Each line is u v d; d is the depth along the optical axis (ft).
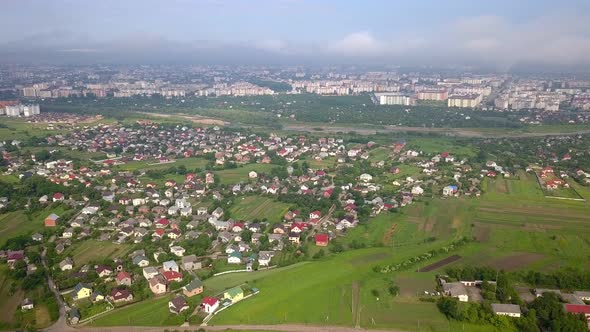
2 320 571.69
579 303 573.33
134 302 606.14
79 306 597.52
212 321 552.41
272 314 564.30
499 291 597.52
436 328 535.19
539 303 560.61
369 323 545.85
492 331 530.27
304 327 539.70
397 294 608.19
